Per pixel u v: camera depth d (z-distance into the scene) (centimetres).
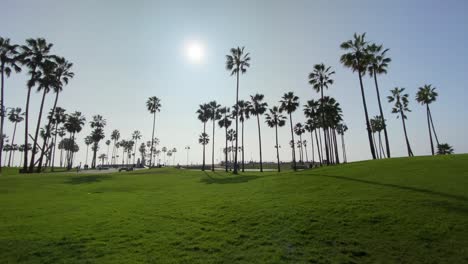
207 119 6956
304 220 955
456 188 1177
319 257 686
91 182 2858
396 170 1834
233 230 914
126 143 14700
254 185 2062
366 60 3650
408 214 922
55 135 7244
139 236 878
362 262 654
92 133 9950
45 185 2469
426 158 2227
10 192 2005
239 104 6475
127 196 1786
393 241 750
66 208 1348
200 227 963
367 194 1259
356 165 2405
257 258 689
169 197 1689
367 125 3350
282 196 1429
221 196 1603
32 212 1252
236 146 4525
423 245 714
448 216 874
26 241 830
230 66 4681
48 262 686
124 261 688
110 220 1084
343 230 845
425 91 5700
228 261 677
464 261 629
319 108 6172
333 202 1166
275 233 861
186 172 5050
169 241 827
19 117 9150
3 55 3981
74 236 878
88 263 679
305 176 2152
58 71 4628
